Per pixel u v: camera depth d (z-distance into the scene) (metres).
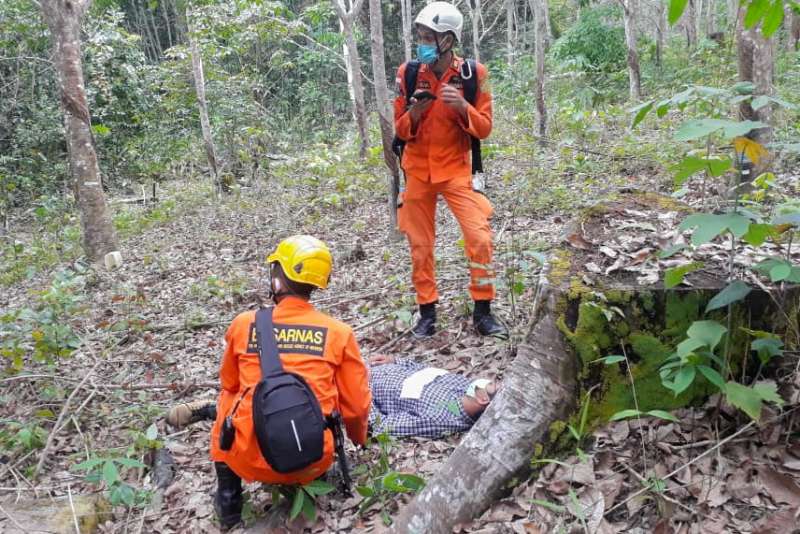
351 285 6.14
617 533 2.44
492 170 9.14
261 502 3.26
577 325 2.73
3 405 4.52
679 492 2.51
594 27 17.81
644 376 2.74
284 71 21.34
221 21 12.61
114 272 7.98
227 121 14.12
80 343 4.91
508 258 4.81
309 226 8.71
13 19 14.63
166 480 3.55
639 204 3.76
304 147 15.95
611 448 2.73
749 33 4.83
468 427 3.48
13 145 15.10
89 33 16.89
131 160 16.47
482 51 28.20
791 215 2.25
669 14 2.21
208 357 5.18
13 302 7.52
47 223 11.52
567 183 7.96
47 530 3.07
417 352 4.51
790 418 2.60
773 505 2.37
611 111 11.65
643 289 2.70
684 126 2.19
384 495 3.06
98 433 4.12
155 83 17.19
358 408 3.12
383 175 10.44
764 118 4.89
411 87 4.32
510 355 4.12
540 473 2.76
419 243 4.53
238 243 8.66
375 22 6.84
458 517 2.74
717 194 5.39
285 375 2.84
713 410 2.73
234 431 2.91
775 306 2.69
